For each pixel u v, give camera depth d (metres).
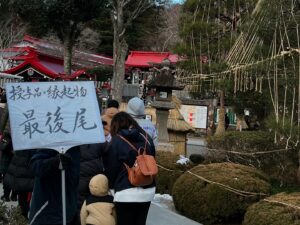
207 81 7.91
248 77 6.32
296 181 6.63
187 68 8.99
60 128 2.88
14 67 20.81
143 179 3.52
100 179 3.68
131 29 35.16
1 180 6.63
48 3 14.68
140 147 3.62
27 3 14.80
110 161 3.62
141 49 37.78
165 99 9.20
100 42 34.97
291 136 5.27
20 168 4.34
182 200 5.57
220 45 8.31
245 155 6.98
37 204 2.89
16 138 2.81
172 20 34.22
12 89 2.89
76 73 19.80
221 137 7.30
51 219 2.87
